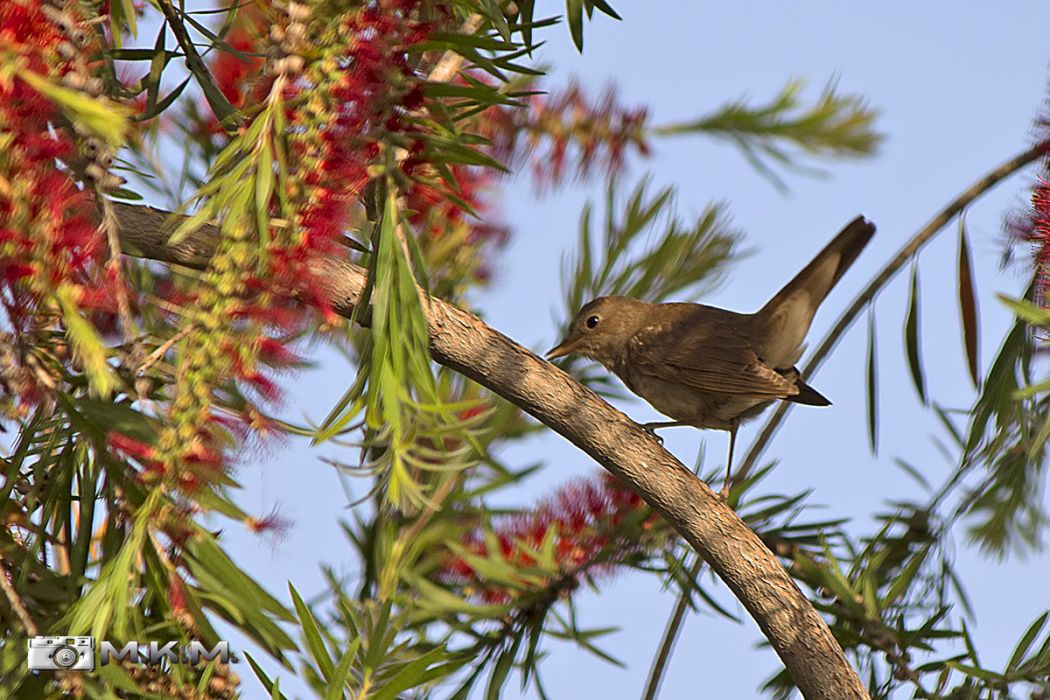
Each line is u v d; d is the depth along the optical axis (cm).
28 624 473
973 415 561
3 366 456
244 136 475
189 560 489
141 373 459
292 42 477
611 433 559
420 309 496
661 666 562
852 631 561
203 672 493
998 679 559
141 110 556
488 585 563
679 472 560
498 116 567
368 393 476
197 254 555
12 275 414
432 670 521
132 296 501
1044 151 559
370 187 543
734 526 560
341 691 498
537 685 562
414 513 562
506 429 566
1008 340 560
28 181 408
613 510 564
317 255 476
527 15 559
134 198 557
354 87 480
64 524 554
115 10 525
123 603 466
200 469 461
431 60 557
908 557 564
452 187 545
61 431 541
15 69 379
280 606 499
